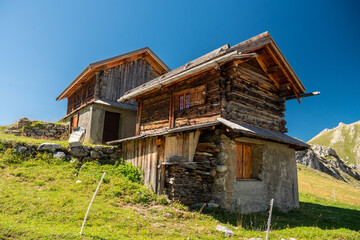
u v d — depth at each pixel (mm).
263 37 9430
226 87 8867
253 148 9914
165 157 8312
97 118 14719
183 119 10141
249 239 5320
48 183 7379
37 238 4016
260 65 10734
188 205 7617
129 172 9422
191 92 10000
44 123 16375
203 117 9227
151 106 12578
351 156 139625
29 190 6512
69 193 6715
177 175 7629
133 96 12367
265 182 9375
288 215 9023
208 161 7953
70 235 4211
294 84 11266
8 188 6441
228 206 7762
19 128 15852
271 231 6305
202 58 9617
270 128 10719
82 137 10875
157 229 5309
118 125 16109
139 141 9758
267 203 9219
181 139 8117
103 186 7715
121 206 6562
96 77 15516
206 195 8023
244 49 8625
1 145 8906
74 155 9891
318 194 19094
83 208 5785
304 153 57938
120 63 16406
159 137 8578
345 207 13930
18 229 4234
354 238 6414
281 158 10469
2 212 5074
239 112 9148
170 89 11164
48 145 9594
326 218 9289
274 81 11500
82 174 8555
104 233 4613
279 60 10320
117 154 10961
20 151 9031
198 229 5664
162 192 7785
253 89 10117
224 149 8125
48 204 5734
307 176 30891
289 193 10469
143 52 17266
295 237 6086
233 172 8172
